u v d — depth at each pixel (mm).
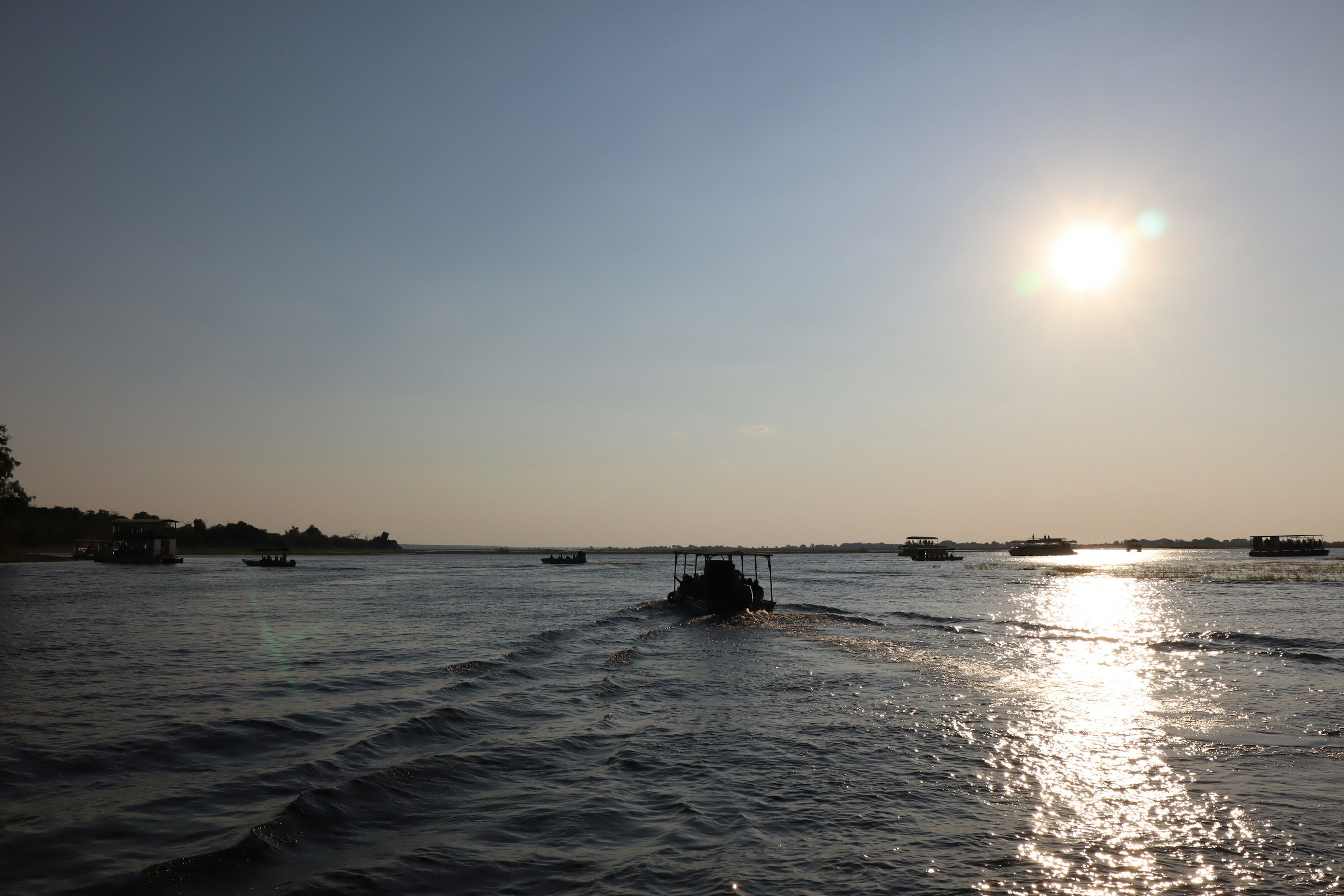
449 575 102562
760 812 11273
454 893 8508
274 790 11961
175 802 11438
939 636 32531
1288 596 53656
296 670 23766
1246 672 23297
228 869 8961
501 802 11680
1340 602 48562
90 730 15820
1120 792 12172
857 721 17031
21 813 10977
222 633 34219
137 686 21109
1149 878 8938
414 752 14211
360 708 17984
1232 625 36188
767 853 9703
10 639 31781
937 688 20953
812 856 9594
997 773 13211
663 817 11062
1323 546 129250
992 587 68062
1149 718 17359
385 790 11891
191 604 50875
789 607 46250
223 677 22641
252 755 14133
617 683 21469
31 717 17047
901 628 35688
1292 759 14062
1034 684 21531
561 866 9281
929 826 10703
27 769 13055
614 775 13062
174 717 17016
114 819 10719
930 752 14539
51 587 70188
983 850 9789
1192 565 111250
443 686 20828
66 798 11656
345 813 10898
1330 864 9312
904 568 115125
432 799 11750
